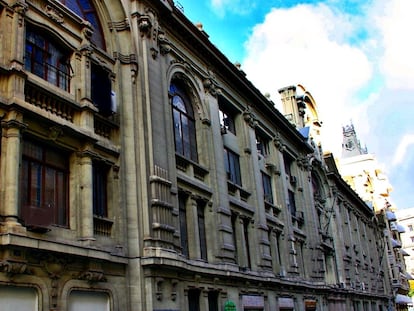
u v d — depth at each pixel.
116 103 18.03
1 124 13.28
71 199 15.15
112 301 15.20
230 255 22.66
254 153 28.98
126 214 16.86
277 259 28.56
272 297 26.27
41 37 15.71
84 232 14.90
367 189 82.38
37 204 14.02
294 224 33.66
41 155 14.56
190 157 22.66
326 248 39.66
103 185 16.69
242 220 25.56
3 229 12.37
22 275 12.43
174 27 22.47
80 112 16.05
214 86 25.58
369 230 61.59
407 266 114.75
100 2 19.00
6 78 13.78
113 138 17.52
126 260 16.12
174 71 22.11
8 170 12.95
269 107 31.97
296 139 36.88
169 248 17.42
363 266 52.31
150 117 18.72
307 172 38.50
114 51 18.72
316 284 33.62
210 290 20.28
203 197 22.12
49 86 15.19
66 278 13.76
